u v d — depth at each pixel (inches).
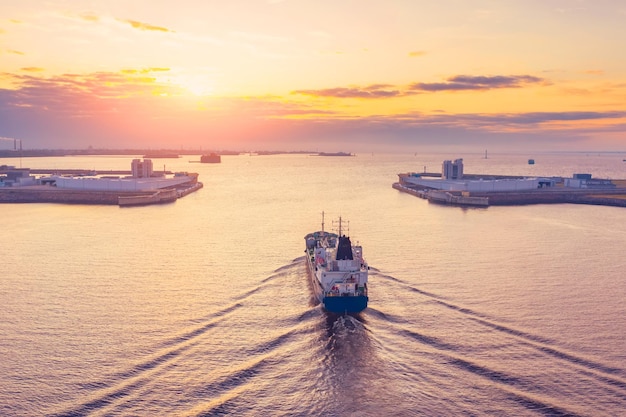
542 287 3533.5
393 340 2623.0
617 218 7091.5
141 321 2898.6
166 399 2090.3
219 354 2488.9
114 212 7608.3
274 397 2122.3
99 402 2060.8
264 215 7268.7
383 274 3836.1
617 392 2114.9
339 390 2171.5
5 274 3880.4
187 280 3732.8
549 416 1955.0
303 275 3865.7
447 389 2162.9
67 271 3978.8
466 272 3927.2
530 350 2500.0
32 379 2236.7
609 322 2866.6
